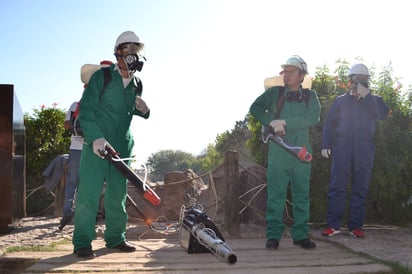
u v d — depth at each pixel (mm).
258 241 5328
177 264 3854
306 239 4832
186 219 4488
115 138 4391
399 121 7180
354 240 5355
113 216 4484
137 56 4277
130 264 3842
